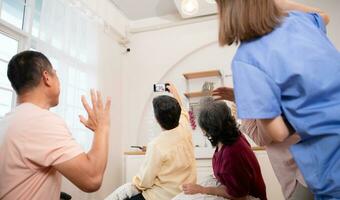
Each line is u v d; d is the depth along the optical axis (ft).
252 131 3.10
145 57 12.41
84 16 9.14
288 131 2.15
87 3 9.39
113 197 5.71
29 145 2.79
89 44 9.33
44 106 3.24
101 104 3.39
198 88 11.50
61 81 7.63
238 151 4.12
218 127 4.19
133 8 11.74
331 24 9.96
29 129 2.83
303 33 2.23
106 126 3.28
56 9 7.73
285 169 3.08
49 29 7.38
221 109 4.28
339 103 2.02
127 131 12.00
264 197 4.39
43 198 2.89
